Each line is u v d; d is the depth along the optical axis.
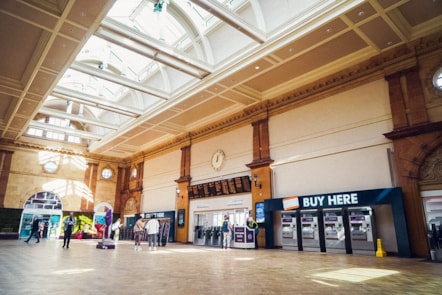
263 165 13.55
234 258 8.40
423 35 9.33
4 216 19.56
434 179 8.62
